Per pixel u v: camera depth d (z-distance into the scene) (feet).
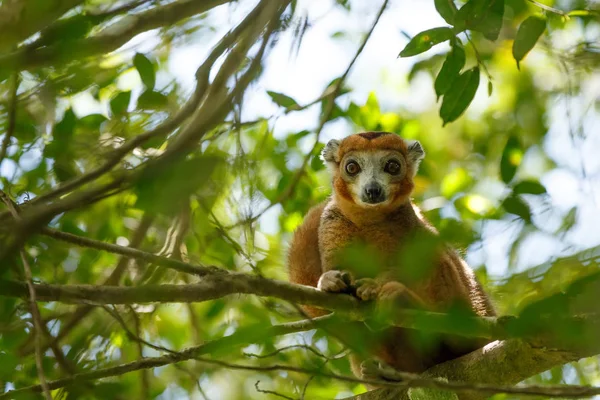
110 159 28.96
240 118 29.99
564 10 44.55
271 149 49.32
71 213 38.17
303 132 52.08
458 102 36.55
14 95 32.40
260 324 32.55
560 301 25.89
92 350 41.14
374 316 33.35
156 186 24.29
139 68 38.27
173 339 50.01
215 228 34.22
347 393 48.14
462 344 37.47
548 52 55.62
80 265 42.70
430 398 34.45
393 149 45.85
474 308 40.50
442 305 38.40
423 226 44.24
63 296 29.32
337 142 47.65
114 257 44.65
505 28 59.57
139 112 38.91
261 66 31.27
